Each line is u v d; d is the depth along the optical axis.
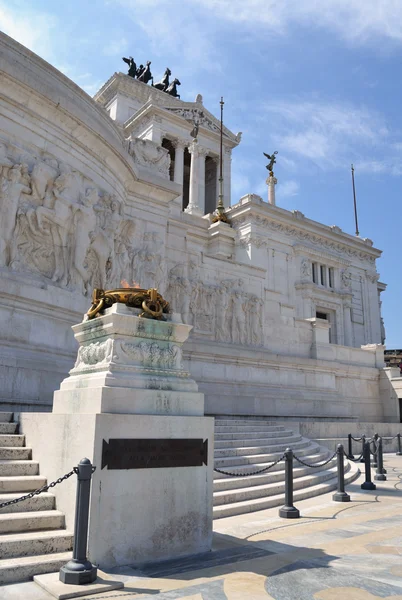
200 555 6.83
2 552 5.88
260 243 40.19
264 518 9.48
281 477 12.31
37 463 7.71
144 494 6.49
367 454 13.60
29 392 13.00
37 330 13.84
